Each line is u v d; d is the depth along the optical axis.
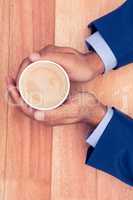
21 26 0.92
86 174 0.90
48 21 0.92
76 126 0.91
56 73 0.81
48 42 0.92
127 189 0.91
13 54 0.90
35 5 0.92
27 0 0.92
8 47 0.91
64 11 0.93
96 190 0.90
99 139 0.87
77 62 0.85
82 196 0.90
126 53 0.88
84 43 0.93
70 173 0.90
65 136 0.90
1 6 0.91
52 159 0.90
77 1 0.94
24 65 0.82
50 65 0.81
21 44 0.91
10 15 0.91
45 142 0.90
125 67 0.93
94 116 0.86
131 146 0.87
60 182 0.89
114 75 0.93
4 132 0.89
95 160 0.88
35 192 0.88
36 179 0.89
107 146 0.87
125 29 0.88
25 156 0.89
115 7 0.95
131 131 0.87
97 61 0.87
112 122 0.87
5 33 0.91
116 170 0.87
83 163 0.90
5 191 0.88
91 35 0.90
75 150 0.90
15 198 0.88
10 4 0.92
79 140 0.91
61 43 0.92
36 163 0.89
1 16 0.91
